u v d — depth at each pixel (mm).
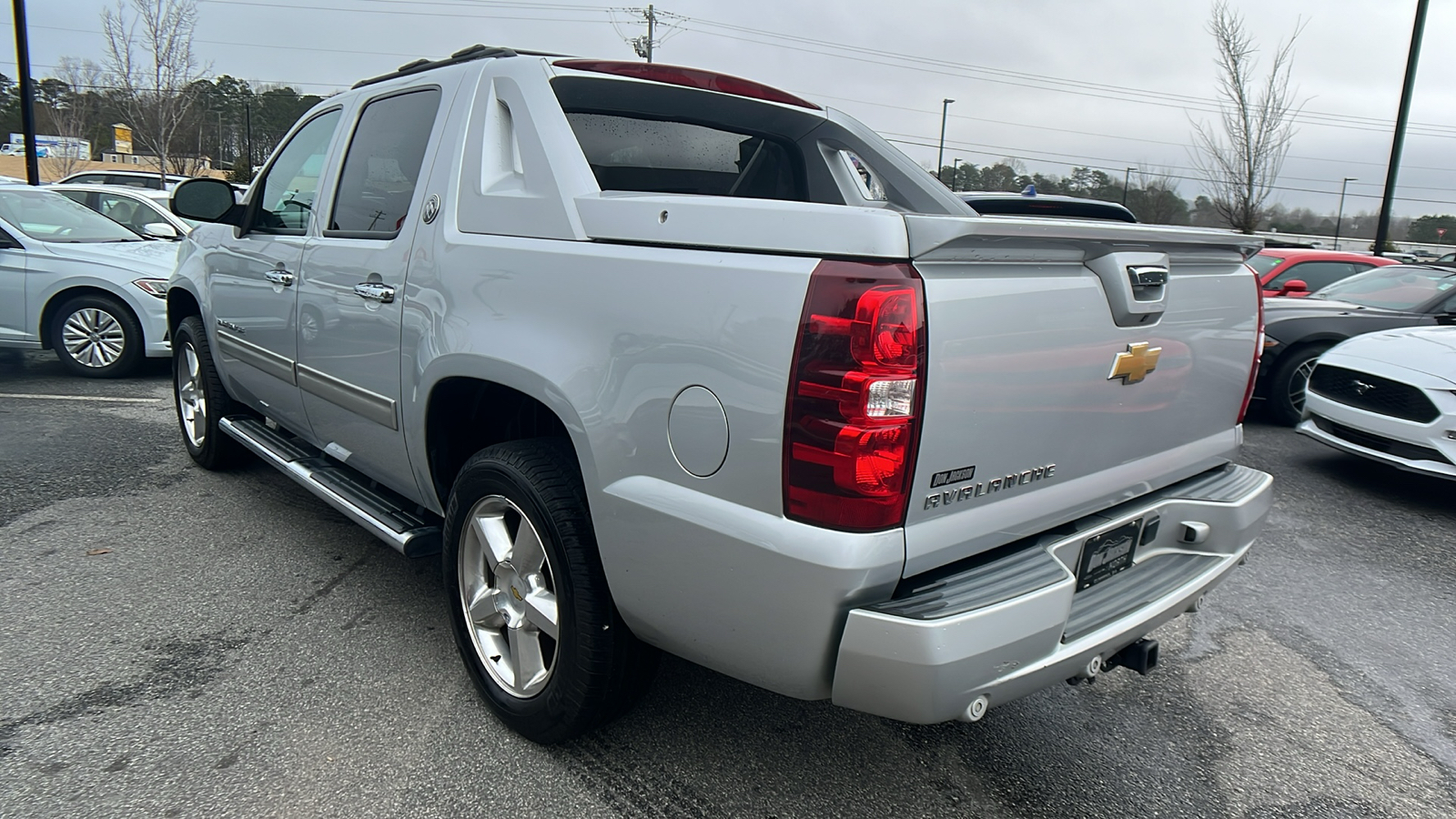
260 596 3430
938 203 3352
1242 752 2709
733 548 1846
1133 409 2301
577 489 2299
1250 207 18172
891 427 1695
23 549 3811
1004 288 1875
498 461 2412
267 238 3717
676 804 2314
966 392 1816
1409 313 7266
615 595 2170
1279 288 11023
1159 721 2861
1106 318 2133
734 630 1921
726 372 1838
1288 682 3162
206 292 4336
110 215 9852
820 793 2391
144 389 7145
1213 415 2668
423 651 3041
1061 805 2402
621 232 2139
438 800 2283
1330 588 4047
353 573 3660
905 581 1876
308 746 2490
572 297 2180
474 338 2418
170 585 3506
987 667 1796
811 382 1713
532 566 2439
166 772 2354
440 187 2725
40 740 2471
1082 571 2260
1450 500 5438
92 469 4934
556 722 2406
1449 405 5012
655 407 1976
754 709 2777
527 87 2607
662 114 3062
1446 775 2629
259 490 4660
